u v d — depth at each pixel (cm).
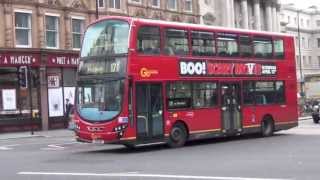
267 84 2775
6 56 3947
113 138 2128
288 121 2889
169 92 2292
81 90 2236
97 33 2242
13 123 4006
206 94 2450
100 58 2205
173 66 2309
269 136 2786
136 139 2162
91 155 2111
